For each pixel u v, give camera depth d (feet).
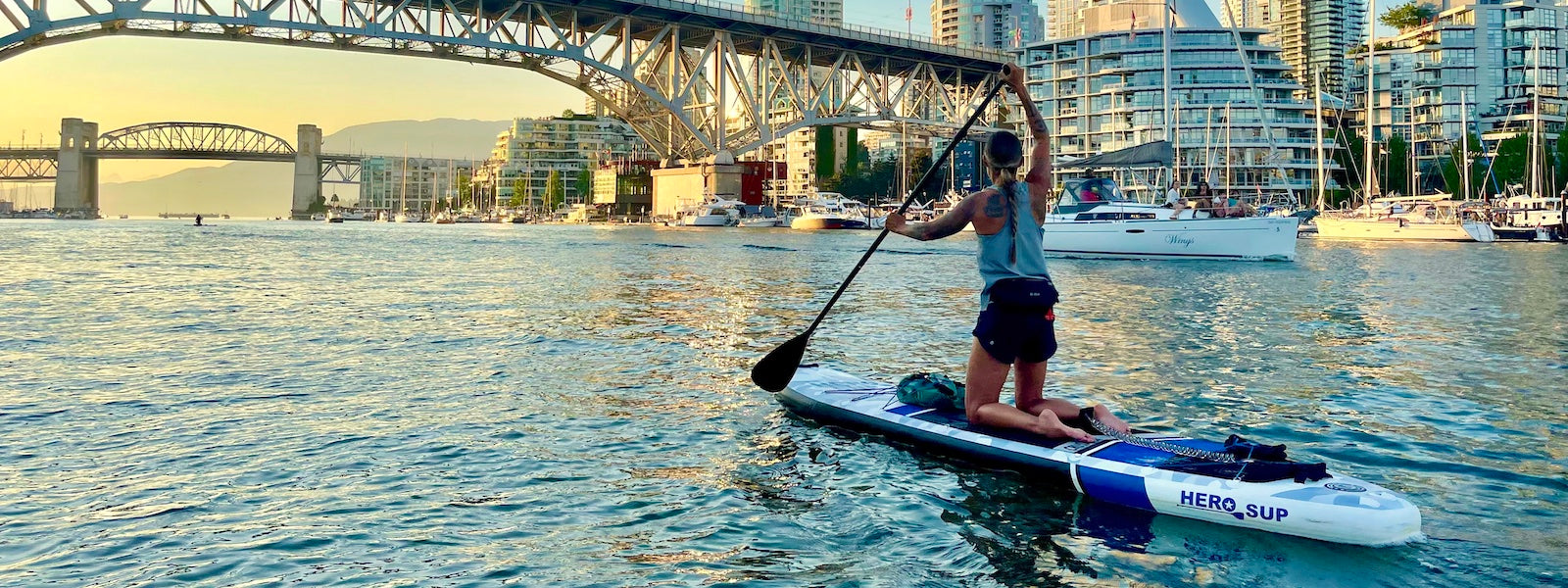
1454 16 469.98
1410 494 20.76
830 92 349.00
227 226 403.75
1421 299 70.33
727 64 337.93
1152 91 346.74
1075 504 19.69
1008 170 20.76
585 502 20.03
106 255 133.28
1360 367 37.96
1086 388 33.04
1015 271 21.16
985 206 20.76
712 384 32.78
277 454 23.47
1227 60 344.49
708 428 26.09
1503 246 183.83
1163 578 16.16
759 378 25.05
